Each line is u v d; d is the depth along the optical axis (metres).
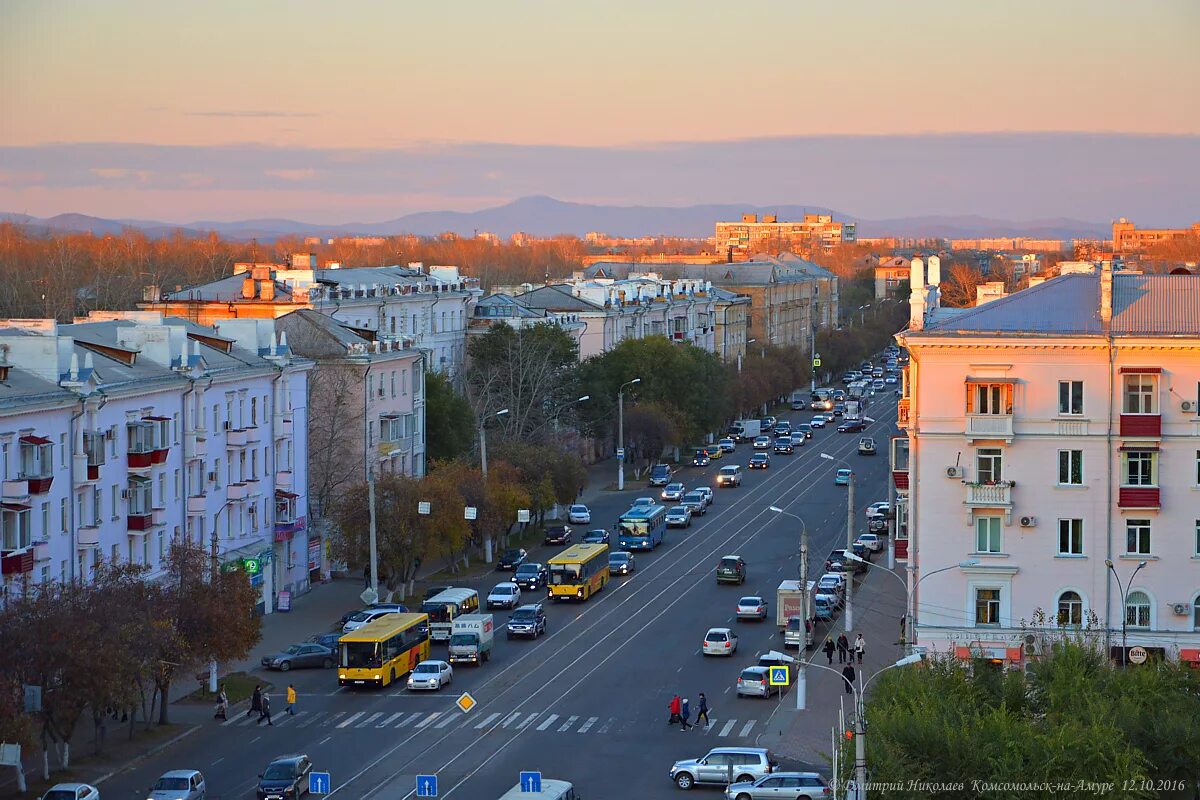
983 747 74.12
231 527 133.75
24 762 90.06
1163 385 102.00
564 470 182.12
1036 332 103.12
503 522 162.25
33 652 85.81
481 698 108.44
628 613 139.12
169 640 95.31
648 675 115.38
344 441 157.50
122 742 95.31
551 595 145.12
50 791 78.81
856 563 156.25
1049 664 85.94
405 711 104.81
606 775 88.44
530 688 111.44
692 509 193.62
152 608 96.75
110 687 86.88
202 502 127.00
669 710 104.38
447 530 141.75
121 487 115.62
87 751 92.94
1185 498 102.38
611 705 106.19
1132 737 76.94
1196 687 85.06
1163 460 102.38
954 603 104.31
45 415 104.94
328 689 112.00
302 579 147.88
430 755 92.94
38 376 108.38
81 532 109.31
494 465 166.88
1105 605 102.88
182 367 125.25
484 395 198.12
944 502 104.44
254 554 134.62
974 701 82.31
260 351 144.38
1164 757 76.56
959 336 103.25
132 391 115.75
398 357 169.25
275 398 142.75
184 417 125.25
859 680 92.56
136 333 124.75
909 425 109.31
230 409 134.25
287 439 144.50
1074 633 94.12
